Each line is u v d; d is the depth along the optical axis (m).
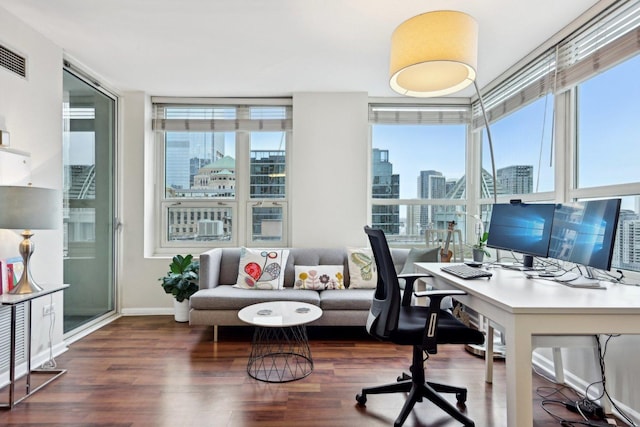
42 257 2.51
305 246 3.72
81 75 3.09
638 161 1.91
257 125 3.85
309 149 3.73
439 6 2.17
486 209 3.66
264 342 2.93
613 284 1.76
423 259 3.10
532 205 2.10
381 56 2.86
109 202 3.58
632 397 1.79
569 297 1.48
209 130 3.85
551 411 1.93
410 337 1.74
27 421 1.80
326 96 3.72
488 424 1.81
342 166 3.73
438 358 2.63
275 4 2.16
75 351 2.71
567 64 2.42
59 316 2.68
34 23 2.37
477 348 2.70
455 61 1.71
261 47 2.71
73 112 3.03
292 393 2.09
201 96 3.83
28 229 1.96
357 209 3.74
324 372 2.37
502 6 2.17
